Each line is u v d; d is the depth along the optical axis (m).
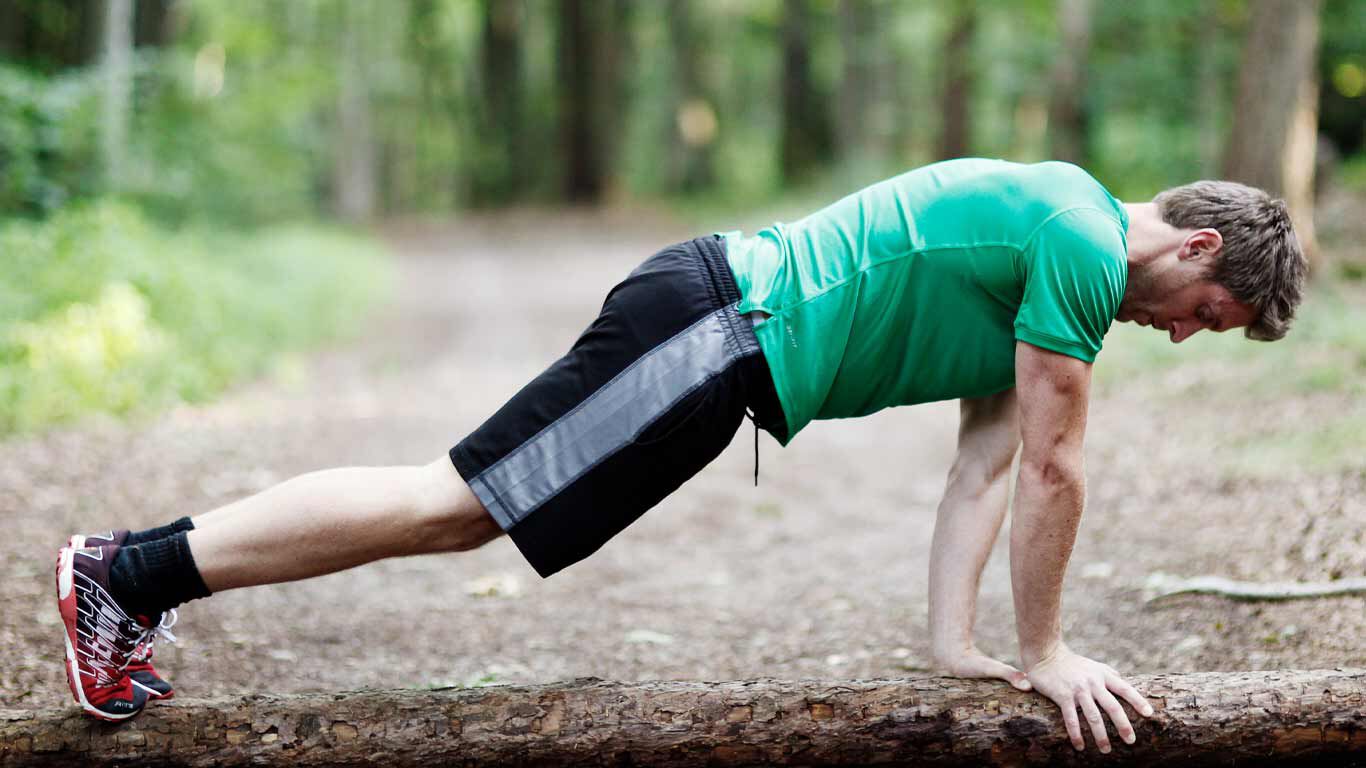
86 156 11.24
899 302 2.41
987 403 2.75
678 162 35.72
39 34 12.97
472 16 38.91
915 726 2.38
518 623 3.96
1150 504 4.84
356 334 11.60
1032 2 17.98
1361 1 14.26
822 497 5.91
